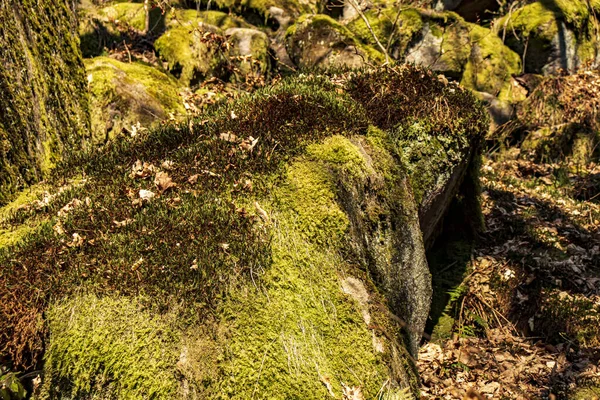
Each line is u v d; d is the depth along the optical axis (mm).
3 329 3006
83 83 5672
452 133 4883
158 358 2869
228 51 7230
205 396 2844
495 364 4797
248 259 3266
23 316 3029
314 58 9125
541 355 4996
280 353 3059
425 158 4730
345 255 3604
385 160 4312
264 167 3748
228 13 10359
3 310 3039
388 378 3309
